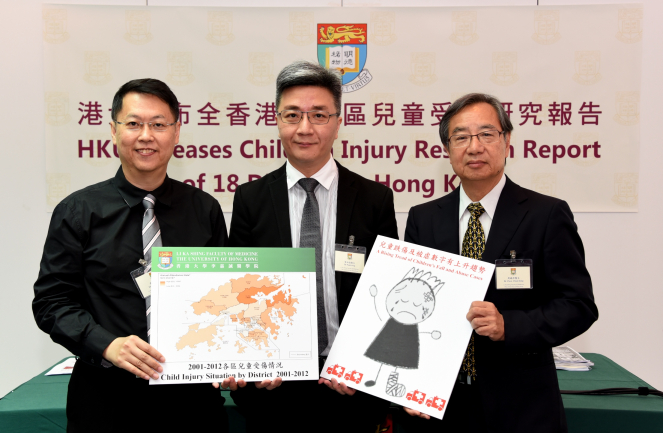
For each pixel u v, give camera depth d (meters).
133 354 1.24
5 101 2.39
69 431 1.35
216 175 2.44
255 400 1.54
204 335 1.32
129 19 2.38
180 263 1.36
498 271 1.37
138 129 1.40
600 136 2.38
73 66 2.38
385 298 1.41
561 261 1.36
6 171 2.39
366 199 1.60
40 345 2.42
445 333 1.34
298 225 1.58
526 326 1.29
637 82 2.36
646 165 2.38
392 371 1.34
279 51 2.41
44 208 2.40
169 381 1.27
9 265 2.40
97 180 2.41
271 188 1.60
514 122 2.40
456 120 1.46
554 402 1.34
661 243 2.38
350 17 2.40
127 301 1.37
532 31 2.38
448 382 1.30
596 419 1.65
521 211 1.43
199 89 2.41
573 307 1.32
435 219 1.56
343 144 2.44
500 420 1.33
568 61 2.38
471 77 2.40
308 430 1.51
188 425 1.42
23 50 2.39
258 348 1.33
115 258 1.38
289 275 1.39
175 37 2.40
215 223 1.60
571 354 2.21
